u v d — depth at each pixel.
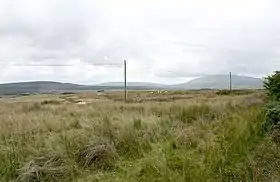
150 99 35.09
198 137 9.80
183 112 15.32
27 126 12.48
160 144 9.53
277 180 5.57
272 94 13.91
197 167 7.21
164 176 6.83
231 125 10.64
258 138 8.97
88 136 9.66
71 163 7.81
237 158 7.38
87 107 20.80
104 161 8.00
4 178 7.25
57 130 11.83
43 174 7.25
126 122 11.85
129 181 7.02
